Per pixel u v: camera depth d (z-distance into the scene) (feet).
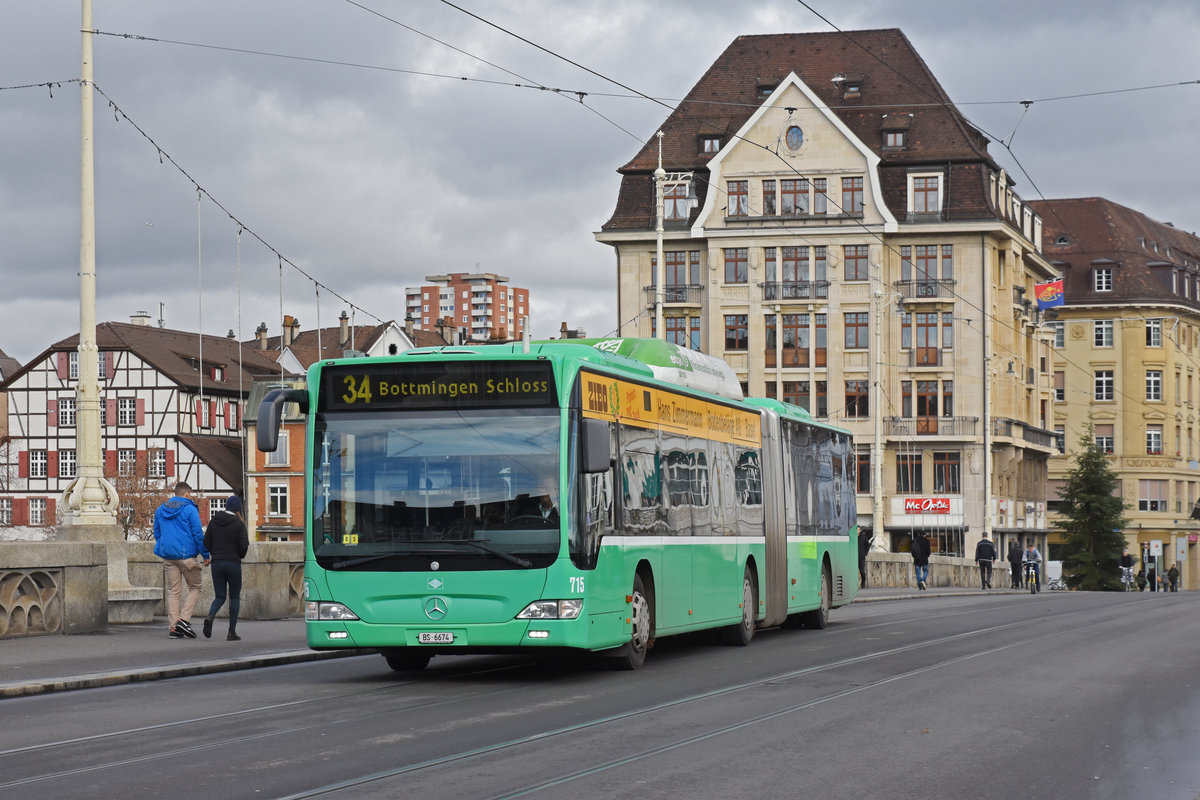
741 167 258.98
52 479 299.58
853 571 96.02
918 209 256.52
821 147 256.73
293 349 359.66
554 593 50.42
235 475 294.05
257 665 59.41
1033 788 30.99
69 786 30.60
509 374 51.49
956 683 51.60
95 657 58.85
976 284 255.29
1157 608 119.03
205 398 300.61
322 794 29.53
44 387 300.81
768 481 76.64
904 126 258.57
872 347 254.06
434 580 50.62
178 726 40.09
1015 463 272.31
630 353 63.67
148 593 80.69
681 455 62.90
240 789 30.17
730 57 271.69
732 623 69.10
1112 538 269.23
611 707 44.34
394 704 45.34
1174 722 41.47
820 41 270.46
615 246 265.13
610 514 53.98
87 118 80.38
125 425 294.25
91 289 79.82
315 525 51.75
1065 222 345.10
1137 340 331.77
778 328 258.37
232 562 68.28
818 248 257.55
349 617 51.11
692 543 63.52
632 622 56.18
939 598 151.23
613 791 29.91
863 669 57.26
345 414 52.13
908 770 32.91
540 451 51.03
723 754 34.86
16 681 49.37
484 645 50.49
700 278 262.06
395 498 51.34
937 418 255.09
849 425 256.52
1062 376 337.11
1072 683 51.83
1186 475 340.39
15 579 67.10
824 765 33.42
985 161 257.34
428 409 51.70
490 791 29.86
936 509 254.06
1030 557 210.79
